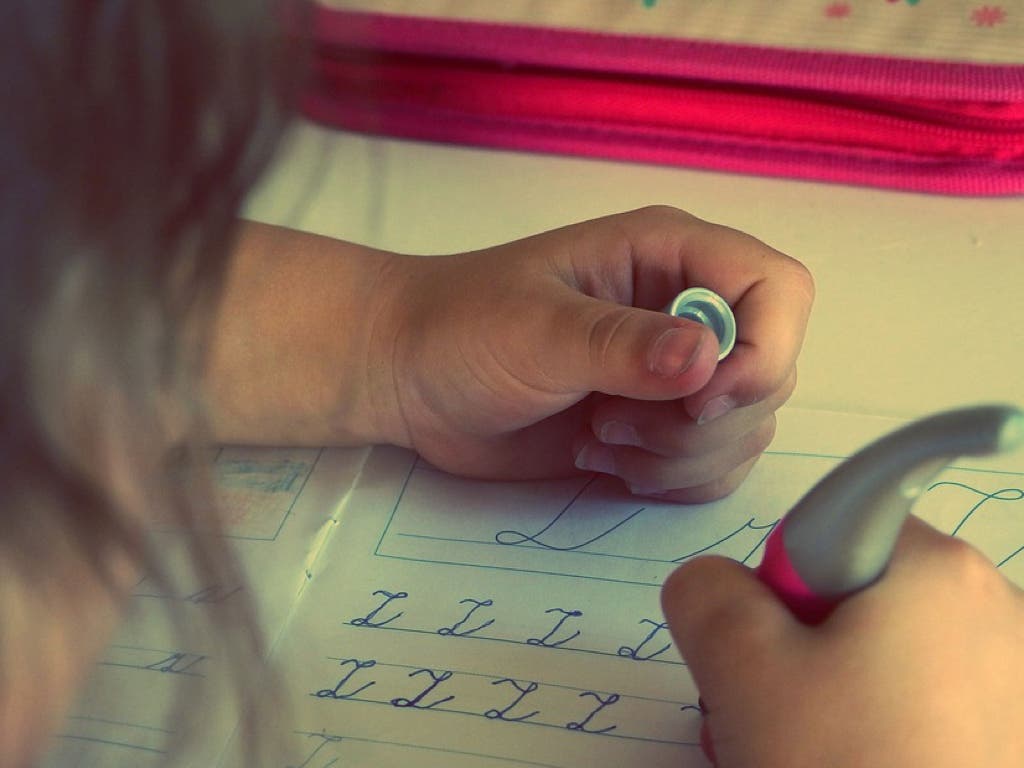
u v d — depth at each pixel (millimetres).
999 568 360
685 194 449
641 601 362
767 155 450
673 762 336
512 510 383
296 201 322
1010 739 308
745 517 376
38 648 309
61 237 250
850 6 457
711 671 317
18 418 262
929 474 300
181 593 303
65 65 242
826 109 448
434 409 387
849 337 408
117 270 260
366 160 431
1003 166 440
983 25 448
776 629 314
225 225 267
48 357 262
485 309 378
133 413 272
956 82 436
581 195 451
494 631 359
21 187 245
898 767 304
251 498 385
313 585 370
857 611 312
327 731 343
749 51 450
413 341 386
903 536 323
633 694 346
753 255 380
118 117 248
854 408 393
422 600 366
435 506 385
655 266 386
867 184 446
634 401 375
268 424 398
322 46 285
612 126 461
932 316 412
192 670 328
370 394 392
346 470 393
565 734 341
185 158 259
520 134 464
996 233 432
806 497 314
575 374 366
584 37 459
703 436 369
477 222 445
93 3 241
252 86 263
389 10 469
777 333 372
